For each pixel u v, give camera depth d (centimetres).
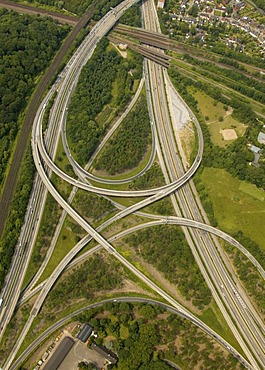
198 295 17000
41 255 17800
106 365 14888
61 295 16562
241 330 16225
